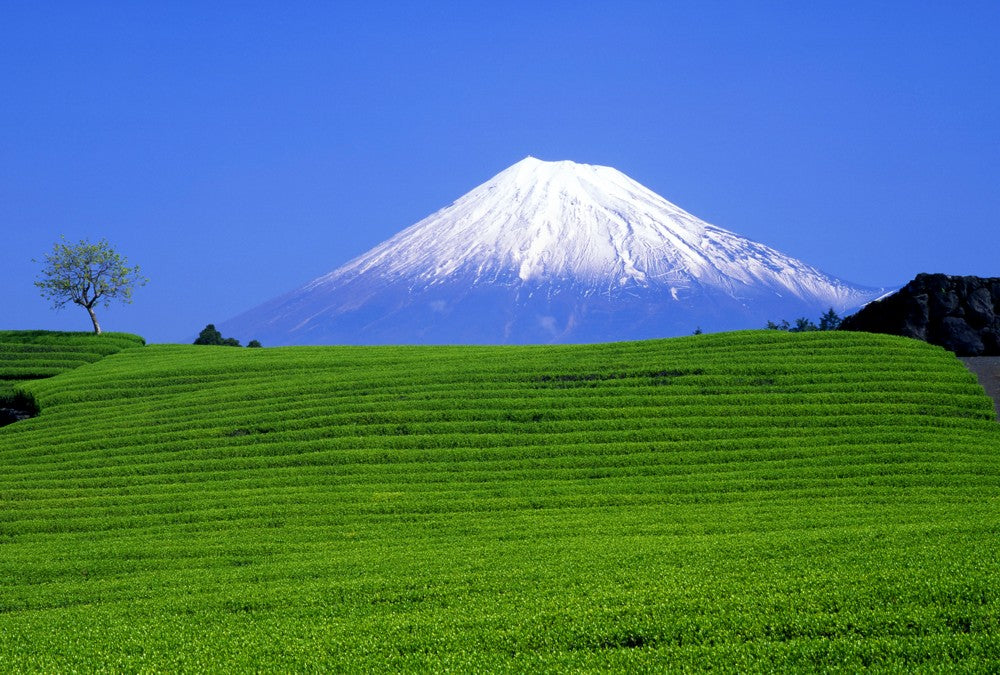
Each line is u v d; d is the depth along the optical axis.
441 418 58.44
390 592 29.52
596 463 51.12
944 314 68.88
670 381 62.72
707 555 31.67
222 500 47.41
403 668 22.31
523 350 77.25
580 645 23.38
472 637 24.05
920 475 46.28
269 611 28.52
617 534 38.72
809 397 58.28
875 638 21.77
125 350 86.75
